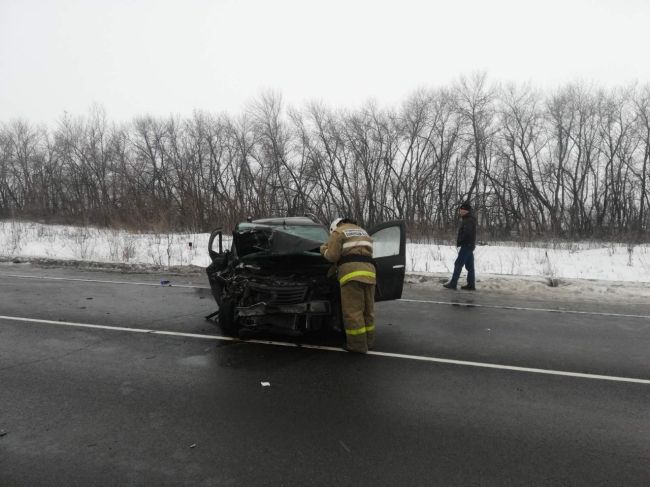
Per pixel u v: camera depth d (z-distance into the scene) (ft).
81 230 71.56
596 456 10.19
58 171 144.46
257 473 9.44
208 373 15.28
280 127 120.78
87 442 10.62
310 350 17.97
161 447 10.43
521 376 15.21
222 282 21.93
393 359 16.90
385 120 122.62
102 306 25.62
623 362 16.74
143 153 140.05
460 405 12.87
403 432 11.24
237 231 21.79
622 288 31.45
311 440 10.80
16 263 45.16
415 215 113.60
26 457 9.96
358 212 97.86
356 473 9.46
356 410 12.48
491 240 75.82
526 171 125.90
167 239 60.13
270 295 19.22
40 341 18.75
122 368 15.67
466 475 9.41
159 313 24.04
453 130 124.36
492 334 20.54
